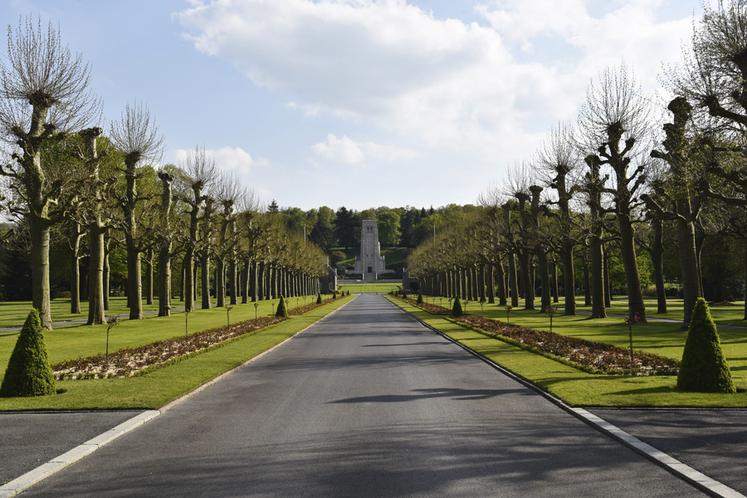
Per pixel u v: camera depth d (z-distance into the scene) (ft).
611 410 40.37
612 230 124.47
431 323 135.13
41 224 106.11
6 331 111.65
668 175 106.83
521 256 199.62
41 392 47.39
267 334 107.76
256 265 280.51
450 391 49.26
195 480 26.99
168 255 161.99
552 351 72.95
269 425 37.42
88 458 30.81
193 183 183.42
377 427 36.58
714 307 177.68
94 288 128.06
